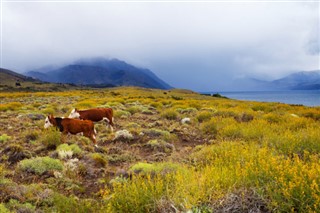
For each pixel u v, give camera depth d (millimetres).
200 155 9219
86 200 5996
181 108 25109
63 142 11031
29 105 28609
